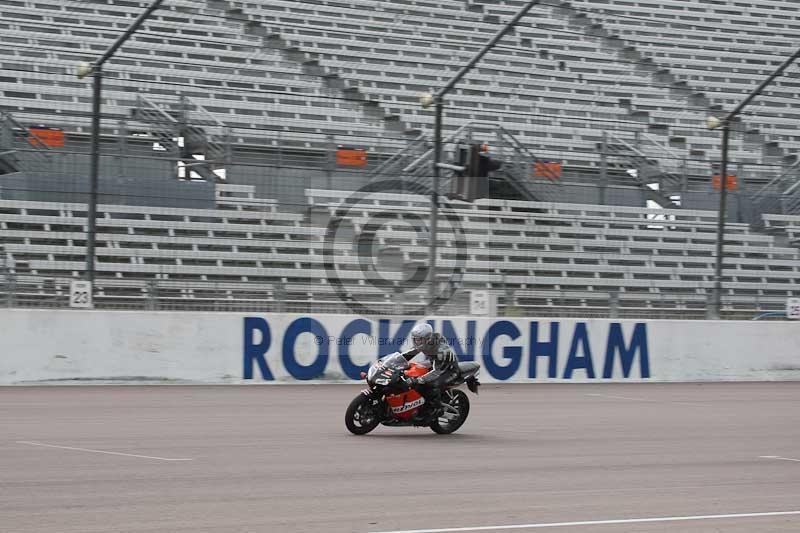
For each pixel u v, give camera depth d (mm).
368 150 45125
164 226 38531
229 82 48656
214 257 39094
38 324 28234
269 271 39719
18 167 37375
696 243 48250
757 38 66062
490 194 45000
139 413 22719
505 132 44719
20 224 36781
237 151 41625
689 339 36094
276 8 54750
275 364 30609
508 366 33281
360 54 53500
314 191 41344
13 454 16375
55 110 43406
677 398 30234
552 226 46125
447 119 50875
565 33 60281
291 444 18438
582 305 37500
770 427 23938
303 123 47594
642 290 46156
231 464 15914
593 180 47406
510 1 61031
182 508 12453
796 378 37750
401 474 15484
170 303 30203
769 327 37469
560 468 16656
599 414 25391
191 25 51531
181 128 40531
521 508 13156
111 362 28906
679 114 57000
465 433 20938
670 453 18969
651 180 48594
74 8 49844
